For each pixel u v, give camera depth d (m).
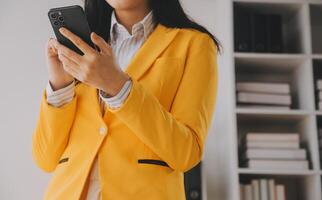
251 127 2.71
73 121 1.02
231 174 2.37
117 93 0.87
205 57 1.05
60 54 0.89
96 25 1.18
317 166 2.39
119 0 1.07
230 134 2.41
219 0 2.80
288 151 2.41
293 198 2.62
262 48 2.57
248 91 2.50
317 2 2.61
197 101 1.00
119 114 0.88
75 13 0.91
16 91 2.70
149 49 1.04
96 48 0.91
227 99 2.51
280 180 2.62
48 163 1.06
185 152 0.93
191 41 1.06
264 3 2.61
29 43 2.77
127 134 0.95
